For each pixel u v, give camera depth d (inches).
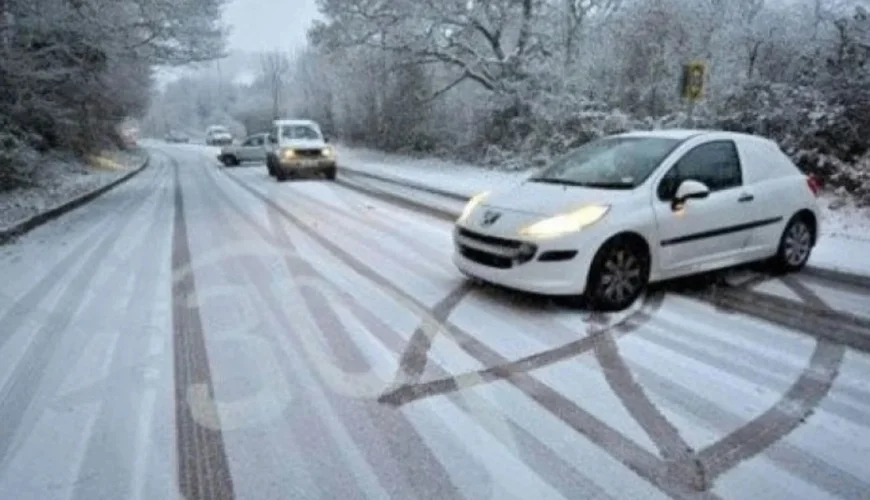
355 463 129.2
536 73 874.1
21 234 402.0
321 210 498.0
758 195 256.4
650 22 713.6
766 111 523.8
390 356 183.8
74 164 876.0
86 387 164.9
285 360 181.5
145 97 1485.0
